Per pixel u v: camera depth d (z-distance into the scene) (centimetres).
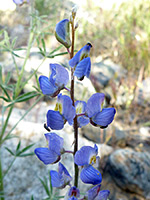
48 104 22
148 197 19
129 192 19
